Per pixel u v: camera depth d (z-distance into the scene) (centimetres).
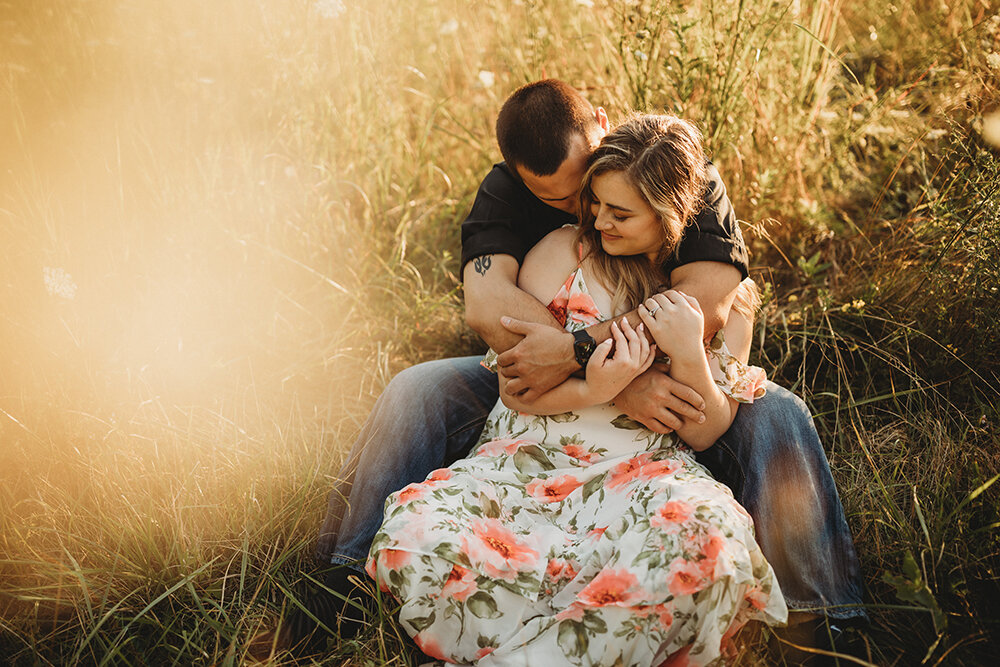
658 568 164
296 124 338
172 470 235
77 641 190
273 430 262
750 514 196
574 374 198
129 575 202
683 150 186
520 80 360
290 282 323
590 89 330
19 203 300
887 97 319
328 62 348
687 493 173
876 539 205
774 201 311
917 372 257
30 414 240
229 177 332
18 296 270
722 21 304
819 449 200
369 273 335
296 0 336
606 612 165
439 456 220
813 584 189
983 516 200
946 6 343
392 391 221
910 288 269
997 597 186
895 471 225
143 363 273
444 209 360
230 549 218
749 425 202
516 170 202
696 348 187
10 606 201
